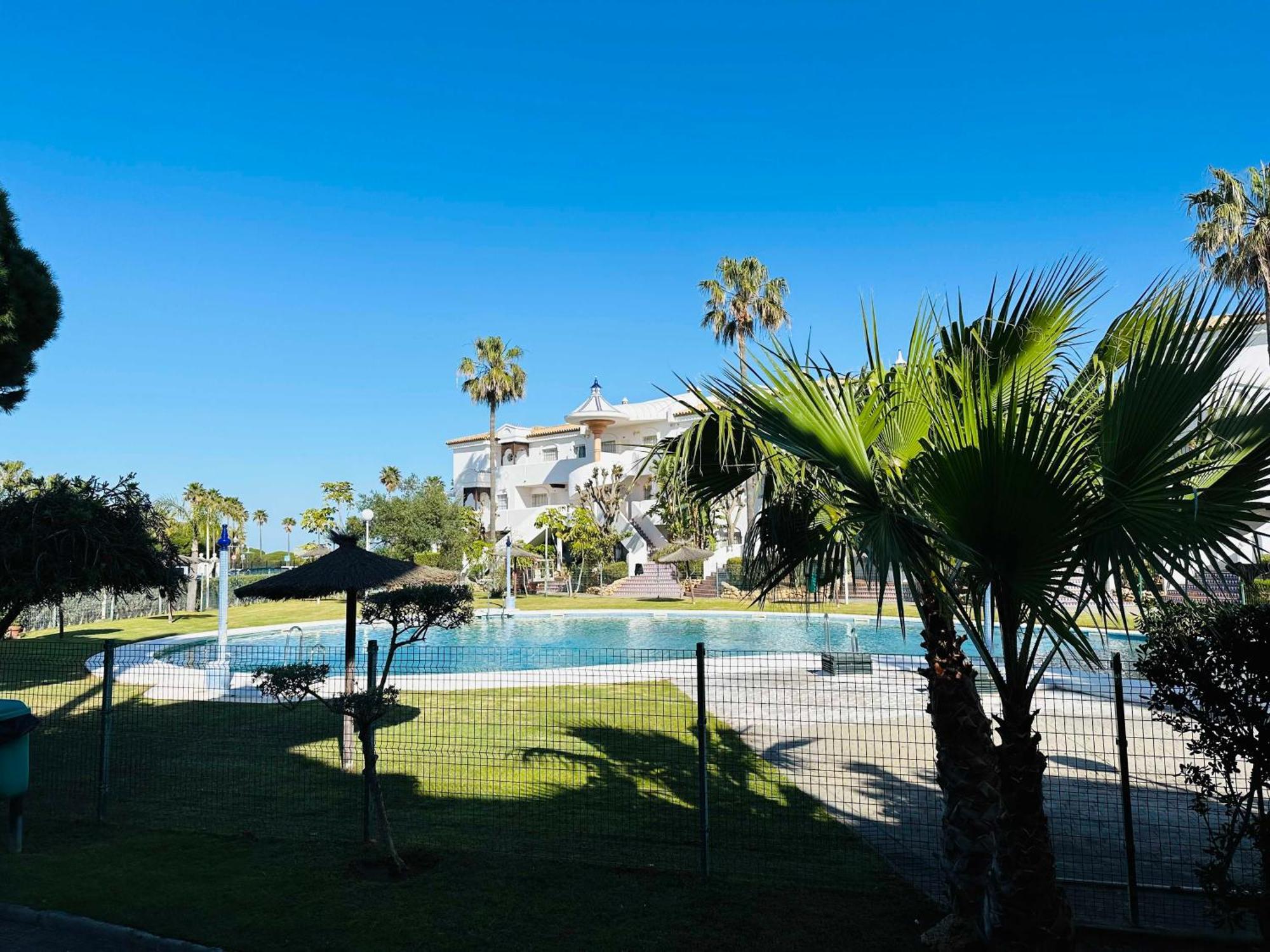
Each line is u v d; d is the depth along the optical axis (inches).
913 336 201.6
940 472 154.8
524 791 322.7
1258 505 152.4
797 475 197.0
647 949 194.2
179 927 209.2
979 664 540.7
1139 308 170.6
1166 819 286.7
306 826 285.0
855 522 169.9
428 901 222.8
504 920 210.4
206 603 1445.6
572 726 437.7
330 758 375.6
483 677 581.3
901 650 881.5
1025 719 167.9
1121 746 211.9
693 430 217.2
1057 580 156.3
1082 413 161.3
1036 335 193.2
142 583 341.1
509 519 2315.5
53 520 310.0
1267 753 180.1
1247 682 184.4
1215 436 161.0
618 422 2199.8
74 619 1093.8
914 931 203.3
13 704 277.6
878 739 403.5
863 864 247.6
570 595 1731.1
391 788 329.4
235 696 542.9
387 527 1635.1
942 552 188.1
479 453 2490.2
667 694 531.8
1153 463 145.9
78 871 245.6
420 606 292.5
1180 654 192.2
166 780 343.0
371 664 274.4
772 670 621.0
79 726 449.4
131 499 342.3
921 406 190.2
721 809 301.0
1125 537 148.2
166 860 254.4
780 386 170.2
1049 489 146.9
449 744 398.0
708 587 1680.6
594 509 2031.3
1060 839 269.7
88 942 206.5
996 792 194.2
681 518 240.2
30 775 352.5
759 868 244.8
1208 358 144.1
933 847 261.4
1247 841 267.1
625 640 1031.0
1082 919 210.2
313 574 372.5
